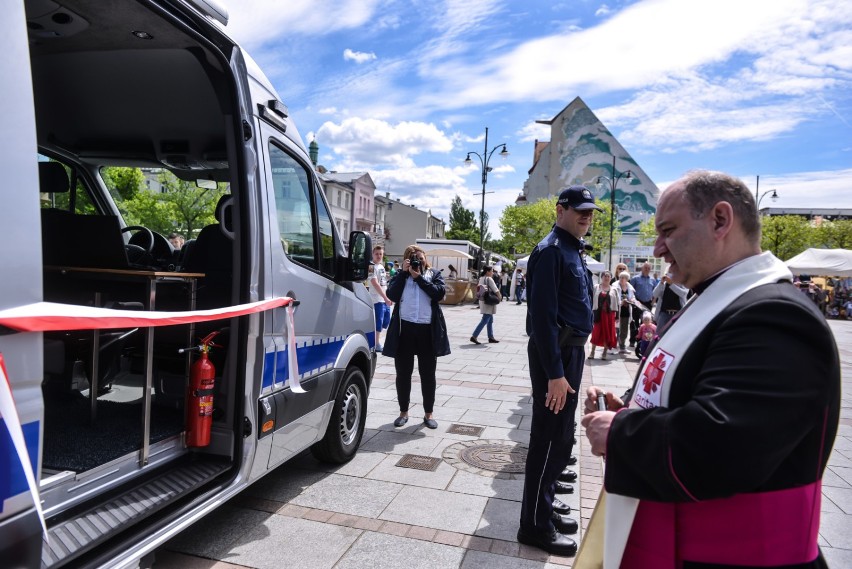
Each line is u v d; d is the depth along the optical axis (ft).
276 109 11.32
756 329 4.01
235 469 9.87
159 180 15.98
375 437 17.30
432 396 18.48
